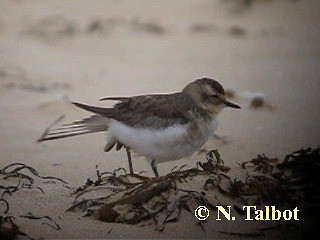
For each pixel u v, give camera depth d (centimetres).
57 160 1148
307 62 1786
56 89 1569
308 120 1366
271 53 1873
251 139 1251
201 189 923
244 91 1556
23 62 1773
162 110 973
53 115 1406
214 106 998
